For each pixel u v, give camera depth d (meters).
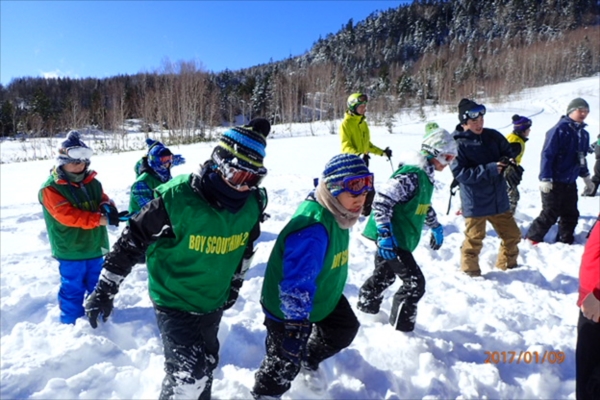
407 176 3.33
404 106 51.19
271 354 2.53
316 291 2.55
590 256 2.32
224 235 2.28
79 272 3.56
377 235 3.33
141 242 2.25
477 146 4.81
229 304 2.65
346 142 6.82
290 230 2.41
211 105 36.38
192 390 2.29
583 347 2.39
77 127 39.56
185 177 2.28
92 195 3.58
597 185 8.66
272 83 50.16
